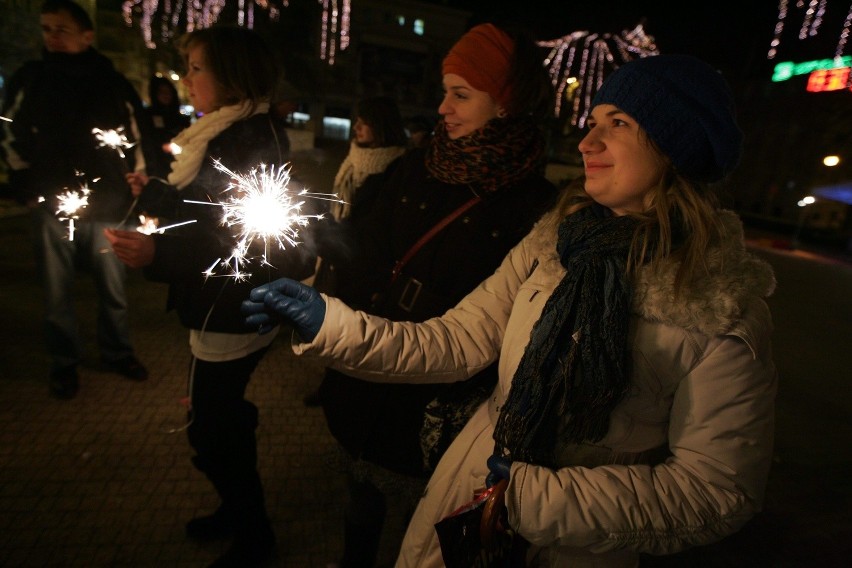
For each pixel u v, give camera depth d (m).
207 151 1.66
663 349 1.03
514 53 1.60
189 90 1.79
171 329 4.27
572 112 19.19
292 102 3.02
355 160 3.35
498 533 1.13
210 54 1.69
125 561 2.11
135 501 2.42
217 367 1.78
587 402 1.04
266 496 2.57
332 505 2.57
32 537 2.16
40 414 2.95
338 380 1.81
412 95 36.94
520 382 1.12
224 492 1.98
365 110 3.30
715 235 1.04
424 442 1.63
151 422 3.00
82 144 2.91
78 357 3.17
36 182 2.89
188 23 16.86
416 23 35.81
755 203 25.36
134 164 3.21
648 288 1.03
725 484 0.99
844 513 3.03
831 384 5.07
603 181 1.12
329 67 34.16
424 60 36.66
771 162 24.97
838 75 21.83
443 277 1.70
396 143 3.34
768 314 1.04
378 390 1.70
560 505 0.99
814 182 22.62
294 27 21.39
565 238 1.20
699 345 1.01
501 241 1.68
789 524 2.89
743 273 1.01
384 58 35.59
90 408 3.06
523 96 1.65
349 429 1.74
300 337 1.23
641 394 1.06
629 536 0.99
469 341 1.40
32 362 3.46
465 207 1.70
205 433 1.87
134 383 3.38
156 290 5.09
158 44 16.28
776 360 5.59
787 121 24.27
